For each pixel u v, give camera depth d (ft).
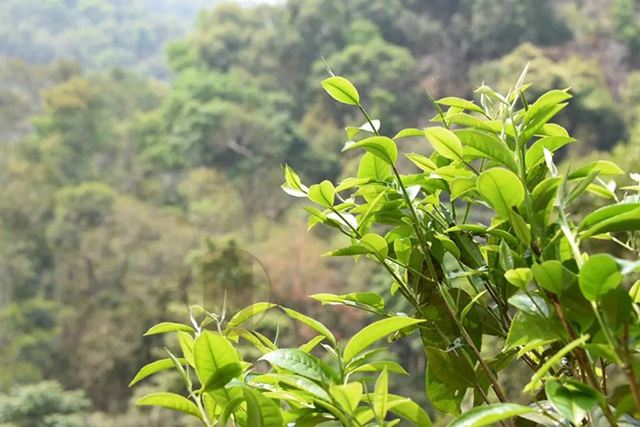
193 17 189.06
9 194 77.92
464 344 1.60
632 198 1.59
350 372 1.42
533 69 93.86
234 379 1.35
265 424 1.31
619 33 105.50
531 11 108.27
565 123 90.74
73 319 68.95
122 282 70.64
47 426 51.96
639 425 1.25
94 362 63.00
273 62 115.75
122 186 94.53
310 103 111.04
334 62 108.58
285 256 65.62
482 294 1.57
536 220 1.29
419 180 1.77
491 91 1.52
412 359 51.85
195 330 1.58
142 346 63.26
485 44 110.42
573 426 1.25
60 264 74.28
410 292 1.68
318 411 1.43
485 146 1.42
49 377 64.95
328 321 57.88
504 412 1.11
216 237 76.79
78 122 96.73
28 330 68.44
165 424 50.88
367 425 1.29
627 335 1.07
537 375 1.09
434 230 1.79
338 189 1.68
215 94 104.22
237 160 96.58
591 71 93.81
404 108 105.50
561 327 1.23
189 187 89.92
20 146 90.63
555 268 1.15
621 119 90.22
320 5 116.26
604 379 1.47
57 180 87.45
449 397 1.64
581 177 1.42
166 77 145.69
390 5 115.65
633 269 1.00
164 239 74.23
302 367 1.35
